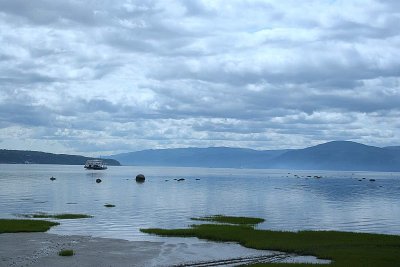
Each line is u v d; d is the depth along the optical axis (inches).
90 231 2226.9
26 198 4234.7
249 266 1438.2
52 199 4173.2
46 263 1469.0
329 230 2357.3
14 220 2485.2
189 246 1825.8
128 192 5285.4
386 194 5649.6
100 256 1598.2
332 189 6727.4
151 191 5536.4
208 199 4458.7
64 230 2240.4
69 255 1599.4
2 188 5570.9
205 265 1498.5
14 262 1476.4
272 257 1625.2
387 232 2402.8
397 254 1622.8
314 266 1432.1
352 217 3075.8
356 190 6545.3
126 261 1528.1
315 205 3971.5
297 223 2709.2
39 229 2203.5
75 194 4830.2
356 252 1660.9
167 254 1657.2
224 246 1833.2
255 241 1899.6
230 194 5231.3
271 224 2640.3
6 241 1868.8
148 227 2406.5
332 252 1659.7
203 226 2397.9
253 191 5876.0
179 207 3617.1
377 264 1455.5
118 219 2743.6
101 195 4751.5
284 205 3929.6
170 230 2204.7
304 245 1808.6
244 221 2721.5
